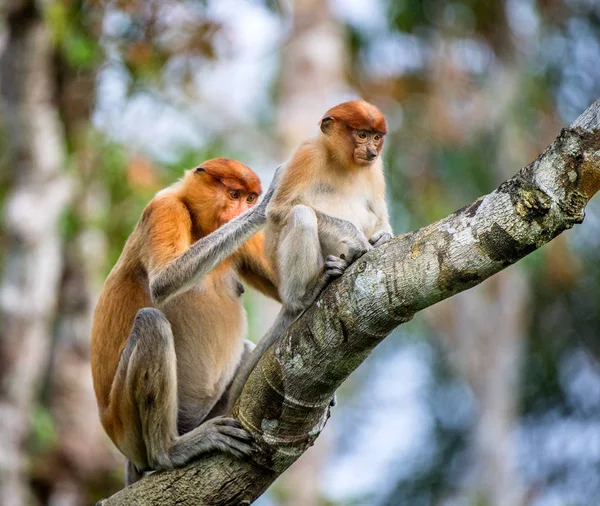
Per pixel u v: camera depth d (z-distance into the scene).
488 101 21.45
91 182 14.97
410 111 21.64
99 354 8.21
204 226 8.52
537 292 25.41
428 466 27.02
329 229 7.34
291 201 7.70
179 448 7.11
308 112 19.94
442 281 6.00
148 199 15.08
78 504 14.66
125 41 13.98
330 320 6.34
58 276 14.82
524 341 25.53
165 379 7.41
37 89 14.20
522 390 26.17
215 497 6.95
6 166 14.43
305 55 20.23
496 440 22.59
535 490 25.98
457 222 5.97
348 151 7.91
